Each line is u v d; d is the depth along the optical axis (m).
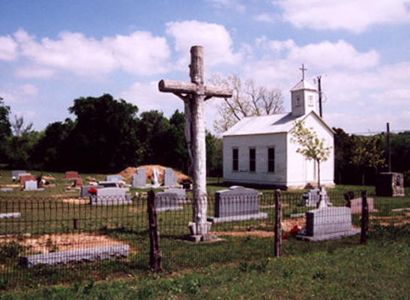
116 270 10.03
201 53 14.98
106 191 27.05
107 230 15.77
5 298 7.57
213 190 36.88
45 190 37.59
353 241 14.06
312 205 25.59
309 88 41.03
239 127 46.66
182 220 19.33
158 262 10.09
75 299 7.42
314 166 40.72
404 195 32.91
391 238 14.51
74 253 10.75
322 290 8.11
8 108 79.69
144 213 21.84
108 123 72.44
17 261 10.96
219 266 10.45
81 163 74.75
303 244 13.61
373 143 42.72
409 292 8.06
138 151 73.31
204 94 14.98
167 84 14.33
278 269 9.77
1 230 15.80
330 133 41.91
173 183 43.72
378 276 9.16
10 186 42.78
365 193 13.74
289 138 39.12
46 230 15.73
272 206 24.88
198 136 14.78
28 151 80.75
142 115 75.81
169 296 7.60
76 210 23.12
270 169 41.03
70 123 77.81
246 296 7.69
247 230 16.75
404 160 42.75
